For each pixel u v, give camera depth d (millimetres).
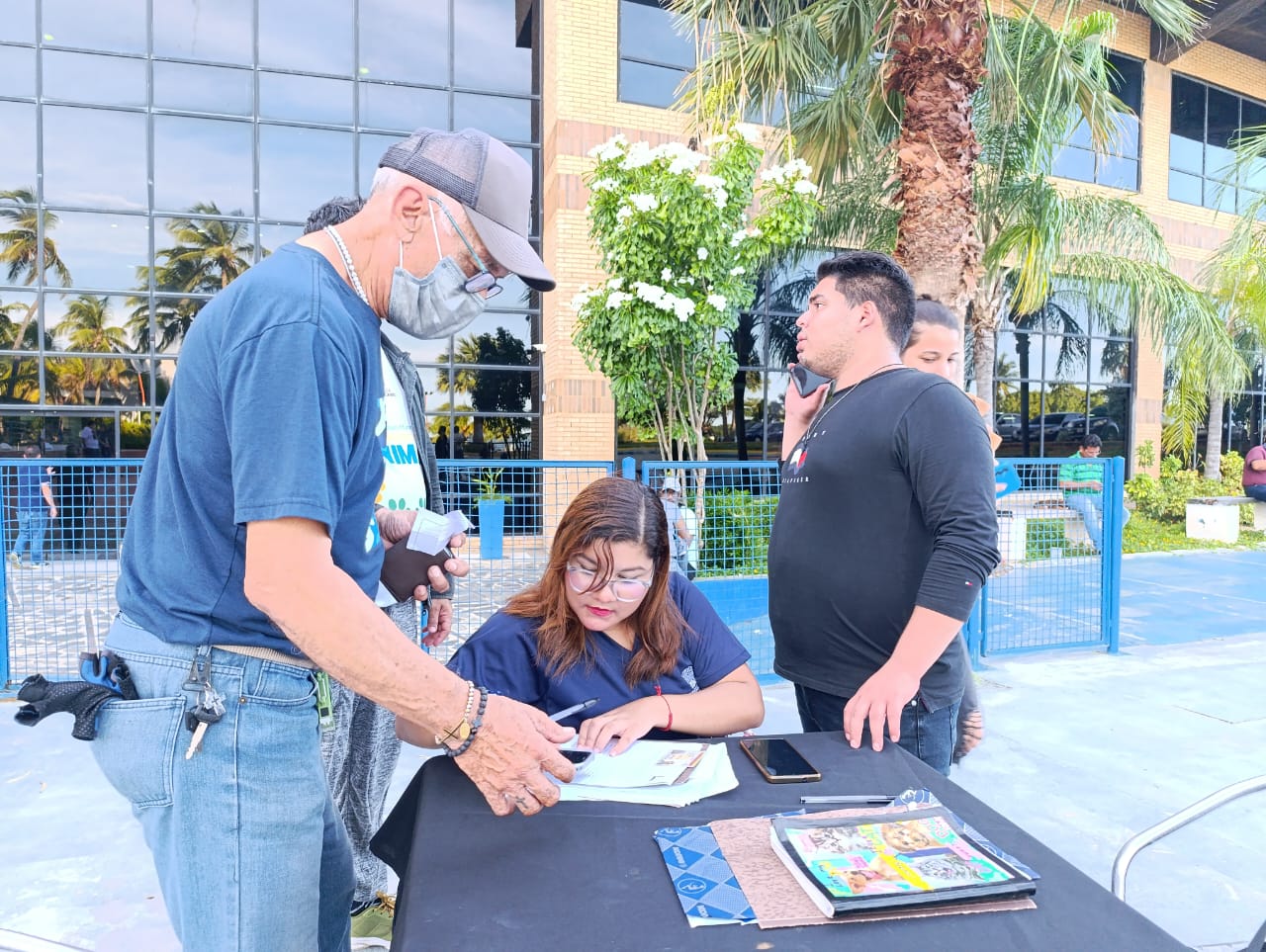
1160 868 2836
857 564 1867
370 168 11391
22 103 10203
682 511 4898
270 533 1121
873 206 10000
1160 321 10695
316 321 1188
